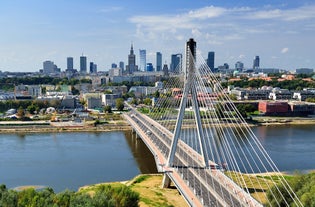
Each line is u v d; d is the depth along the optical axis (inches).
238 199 3152.1
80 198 3120.1
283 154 6471.5
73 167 5836.6
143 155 6688.0
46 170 5654.5
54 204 2950.3
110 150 7135.8
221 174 3978.8
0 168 5738.2
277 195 3454.7
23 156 6545.3
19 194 3282.5
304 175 3764.8
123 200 3289.9
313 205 3083.2
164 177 4488.2
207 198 3166.8
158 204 3764.8
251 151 6505.9
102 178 5260.8
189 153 5113.2
